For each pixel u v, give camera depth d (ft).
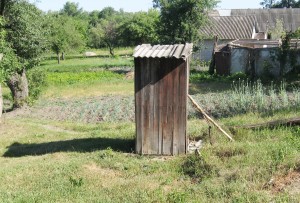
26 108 82.28
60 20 227.40
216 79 102.32
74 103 85.05
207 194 25.72
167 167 32.78
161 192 26.55
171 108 37.37
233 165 30.07
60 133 55.21
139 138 38.22
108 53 262.67
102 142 43.75
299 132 37.60
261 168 27.99
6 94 103.60
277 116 46.47
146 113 37.86
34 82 89.45
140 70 37.47
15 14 69.77
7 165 37.88
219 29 151.64
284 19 181.06
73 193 28.02
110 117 67.10
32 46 74.28
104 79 121.08
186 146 37.32
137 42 240.12
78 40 219.41
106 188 28.78
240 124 43.55
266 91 77.00
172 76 37.06
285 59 92.17
